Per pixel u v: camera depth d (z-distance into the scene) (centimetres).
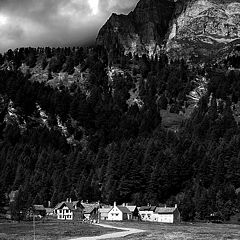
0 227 13562
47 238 10881
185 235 12025
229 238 11312
